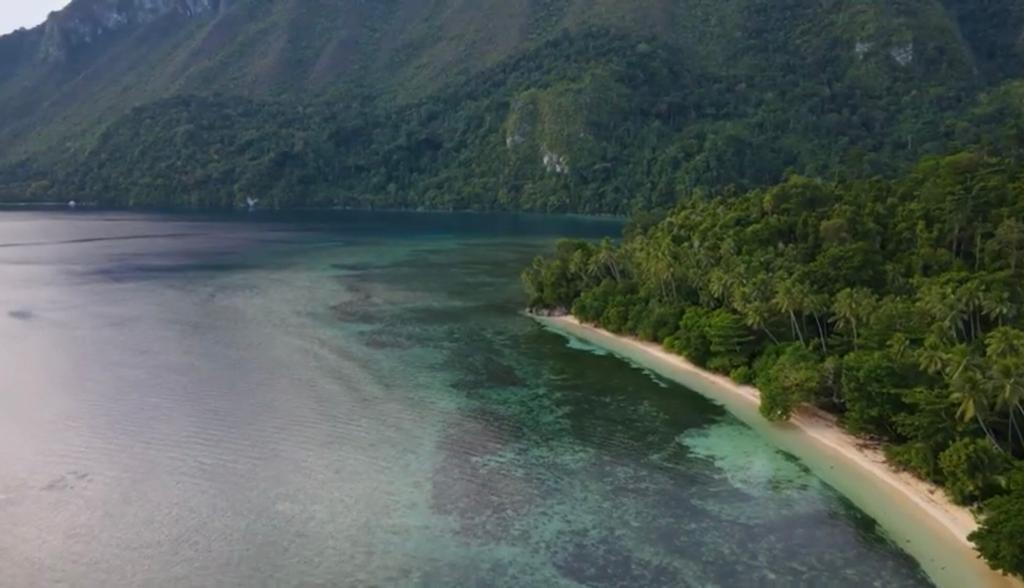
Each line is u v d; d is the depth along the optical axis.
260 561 56.00
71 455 73.31
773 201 138.75
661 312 110.06
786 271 108.00
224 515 62.44
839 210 126.00
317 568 55.19
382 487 67.56
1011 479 54.84
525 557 56.75
